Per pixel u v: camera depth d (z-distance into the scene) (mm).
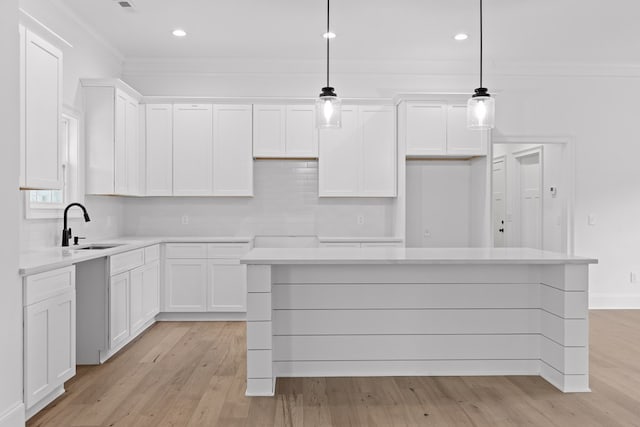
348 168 5344
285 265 3281
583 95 5699
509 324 3342
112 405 2863
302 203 5645
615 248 5727
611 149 5723
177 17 4324
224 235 5605
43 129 3145
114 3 4031
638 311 5547
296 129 5316
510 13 4230
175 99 5219
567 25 4520
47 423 2621
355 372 3322
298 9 4137
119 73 5410
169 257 5039
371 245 5141
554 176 6039
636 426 2580
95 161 4531
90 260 3646
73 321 3102
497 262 2957
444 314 3328
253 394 3008
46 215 3826
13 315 2494
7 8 2531
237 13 4227
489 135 5156
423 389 3090
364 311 3309
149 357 3820
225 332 4641
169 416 2709
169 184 5254
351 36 4805
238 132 5285
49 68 3219
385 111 5355
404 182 5180
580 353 3035
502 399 2934
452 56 5434
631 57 5477
